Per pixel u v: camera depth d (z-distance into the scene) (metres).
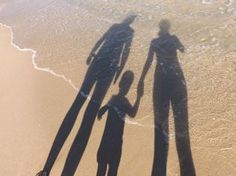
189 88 2.37
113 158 2.04
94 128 2.24
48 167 2.08
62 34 3.26
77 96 2.51
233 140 1.99
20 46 3.26
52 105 2.50
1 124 2.46
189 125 2.12
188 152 1.98
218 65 2.48
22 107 2.56
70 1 3.78
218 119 2.12
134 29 3.03
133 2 3.42
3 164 2.18
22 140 2.30
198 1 3.18
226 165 1.88
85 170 2.02
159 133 2.12
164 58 2.64
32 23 3.58
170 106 2.27
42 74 2.82
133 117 2.25
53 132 2.29
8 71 2.97
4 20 3.80
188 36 2.80
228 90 2.29
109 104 2.38
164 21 3.03
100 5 3.53
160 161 1.96
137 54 2.75
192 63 2.55
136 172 1.94
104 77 2.62
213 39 2.71
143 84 2.47
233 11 2.95
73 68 2.79
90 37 3.10
